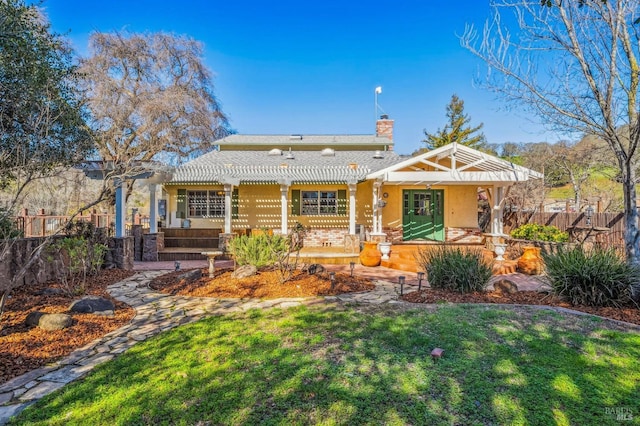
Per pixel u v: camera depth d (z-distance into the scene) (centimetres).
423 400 332
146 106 1944
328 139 2045
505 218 1659
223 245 1372
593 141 1428
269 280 852
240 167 1666
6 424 302
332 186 1644
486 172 1247
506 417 306
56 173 696
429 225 1608
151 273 1048
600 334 488
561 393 342
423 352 438
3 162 630
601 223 1216
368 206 1638
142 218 1964
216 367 400
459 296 714
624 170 688
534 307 621
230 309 655
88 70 1925
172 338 498
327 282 839
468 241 1592
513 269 1078
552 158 2188
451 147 1248
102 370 399
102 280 923
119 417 309
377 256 1208
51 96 658
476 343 462
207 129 2369
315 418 305
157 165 1118
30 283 820
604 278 629
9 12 600
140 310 656
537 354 428
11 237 748
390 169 1290
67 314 583
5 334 501
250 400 333
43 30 698
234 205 1619
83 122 796
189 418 306
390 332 505
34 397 346
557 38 718
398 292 795
